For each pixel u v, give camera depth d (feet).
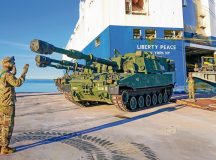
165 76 53.16
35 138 23.86
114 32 78.23
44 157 18.24
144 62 46.88
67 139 23.45
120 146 21.12
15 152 19.48
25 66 18.80
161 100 52.54
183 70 84.48
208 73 75.97
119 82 38.11
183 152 19.45
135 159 17.84
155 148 20.52
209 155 18.72
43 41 28.30
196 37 99.45
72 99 47.75
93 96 42.86
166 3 84.94
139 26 81.15
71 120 33.63
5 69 18.78
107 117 35.73
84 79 42.70
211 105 45.19
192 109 43.29
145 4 83.97
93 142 22.41
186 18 98.63
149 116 36.24
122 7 79.82
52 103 56.39
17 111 43.50
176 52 84.33
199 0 105.70
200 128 27.91
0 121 18.89
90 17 98.68
